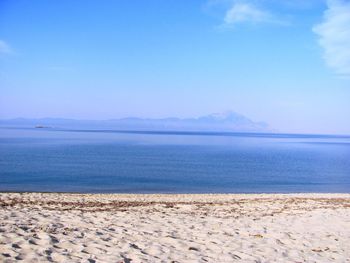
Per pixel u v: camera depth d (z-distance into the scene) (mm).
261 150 95500
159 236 9375
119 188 28578
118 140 128250
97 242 8234
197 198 21594
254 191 29641
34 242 7695
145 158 57656
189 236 9617
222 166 49250
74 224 10188
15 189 26078
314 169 48719
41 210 12922
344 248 9203
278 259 7941
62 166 42281
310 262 7867
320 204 18312
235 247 8734
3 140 102688
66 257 6859
